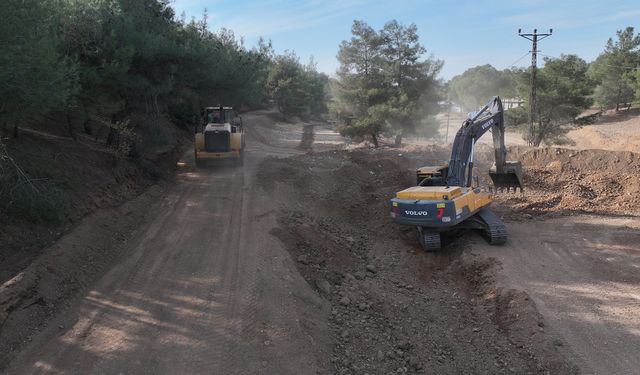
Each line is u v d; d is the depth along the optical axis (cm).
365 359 823
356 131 3662
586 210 1656
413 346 880
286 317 848
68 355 716
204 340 767
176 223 1309
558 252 1259
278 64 6950
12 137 1316
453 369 813
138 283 957
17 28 900
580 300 990
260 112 7150
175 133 2950
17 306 798
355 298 1046
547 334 865
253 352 741
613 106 7856
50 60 988
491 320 965
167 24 2175
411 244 1416
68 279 932
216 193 1609
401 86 3656
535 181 2075
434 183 1411
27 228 1038
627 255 1212
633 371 755
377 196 1848
